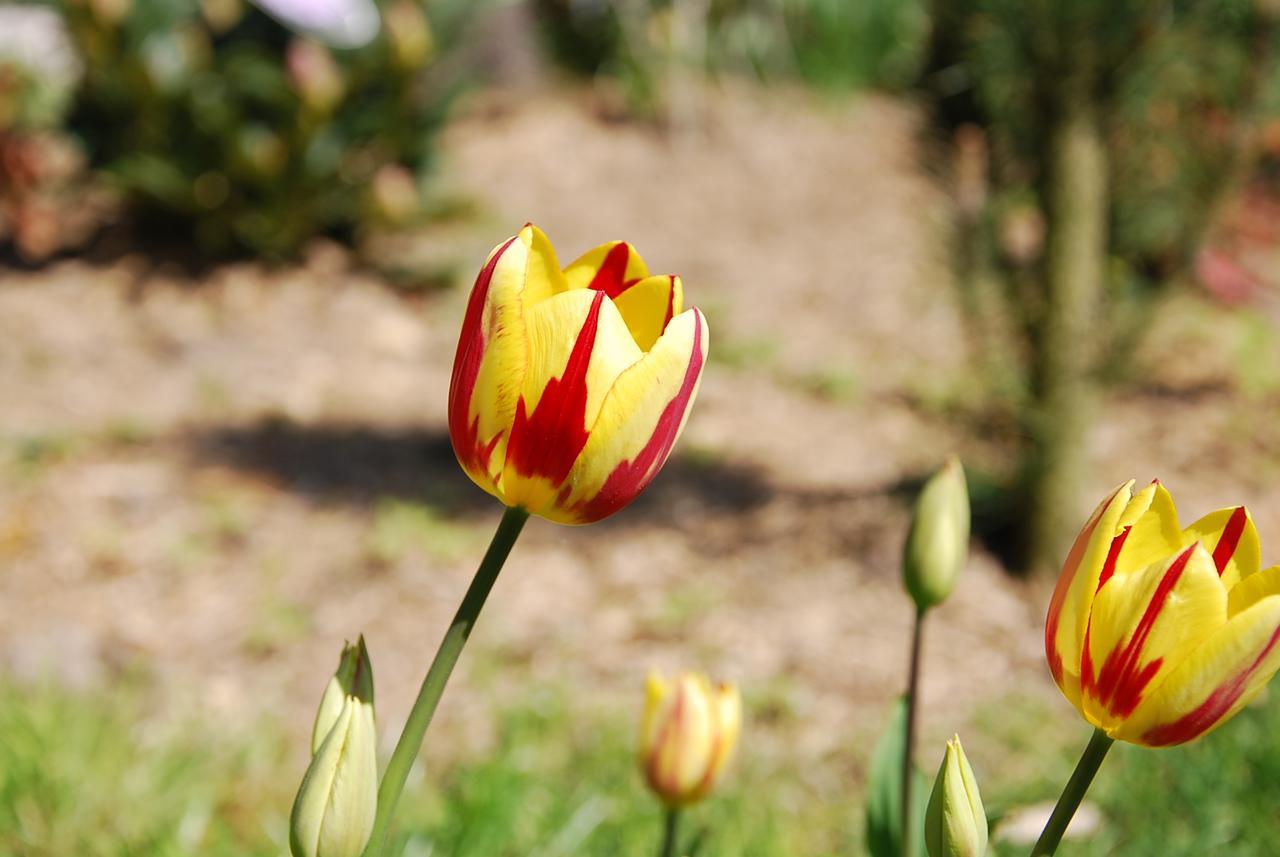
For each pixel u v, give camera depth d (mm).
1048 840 1137
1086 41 3984
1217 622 1050
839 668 4102
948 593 1572
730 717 1917
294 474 5094
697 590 4488
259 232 6648
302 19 6449
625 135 8961
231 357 6020
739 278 7309
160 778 3230
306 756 3564
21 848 2924
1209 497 5219
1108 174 4328
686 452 5465
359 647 1187
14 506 4668
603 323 1042
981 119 4371
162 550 4496
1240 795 3107
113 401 5582
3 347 5953
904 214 8156
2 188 6602
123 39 6598
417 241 7277
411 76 6828
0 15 8555
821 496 5109
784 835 3176
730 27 9922
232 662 3975
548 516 1097
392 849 2717
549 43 9758
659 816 3119
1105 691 1091
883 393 6105
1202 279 6062
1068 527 4531
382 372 6039
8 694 3486
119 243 6883
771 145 9055
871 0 10352
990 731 3725
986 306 4879
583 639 4199
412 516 4824
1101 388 4469
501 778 3180
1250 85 4125
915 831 1612
